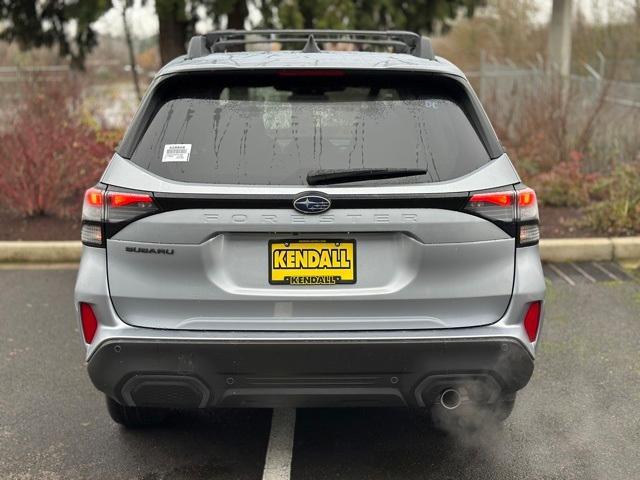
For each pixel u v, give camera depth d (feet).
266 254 9.98
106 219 10.11
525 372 10.34
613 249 23.65
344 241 9.97
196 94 10.76
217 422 13.26
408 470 11.62
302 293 9.98
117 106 40.42
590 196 29.04
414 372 9.98
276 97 10.74
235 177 10.00
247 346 9.80
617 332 17.65
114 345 10.00
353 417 13.39
